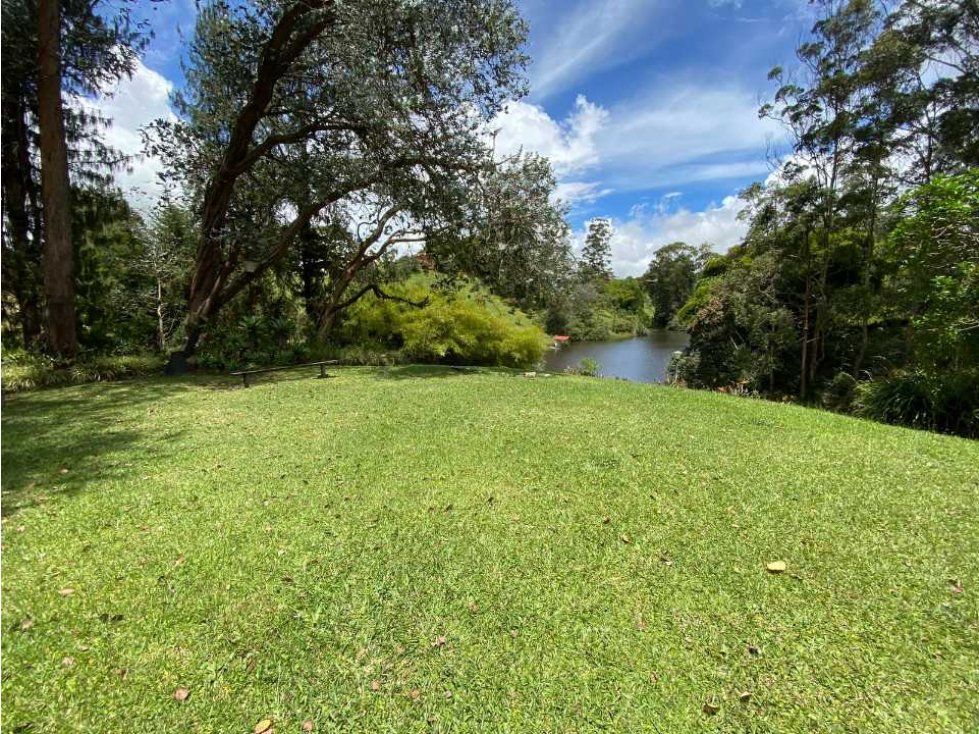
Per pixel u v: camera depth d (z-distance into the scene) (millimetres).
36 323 11500
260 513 3125
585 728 1581
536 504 3229
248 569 2480
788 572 2434
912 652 1894
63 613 2139
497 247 11094
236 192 12609
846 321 12273
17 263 10633
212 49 10539
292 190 12266
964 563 2506
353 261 13797
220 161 11156
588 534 2822
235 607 2182
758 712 1638
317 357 11781
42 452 4402
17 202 11094
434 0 8727
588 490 3451
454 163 10336
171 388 7922
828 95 11719
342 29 8578
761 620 2084
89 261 12539
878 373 10930
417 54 8883
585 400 6672
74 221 12117
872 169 11430
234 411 6082
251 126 10648
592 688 1737
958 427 6629
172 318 14578
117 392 7574
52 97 8945
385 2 8180
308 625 2062
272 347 11680
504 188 10766
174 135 11367
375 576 2412
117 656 1887
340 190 10859
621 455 4195
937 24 10062
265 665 1846
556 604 2193
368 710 1650
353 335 14914
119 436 4938
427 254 13227
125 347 11625
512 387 7824
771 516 3039
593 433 4898
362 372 9930
